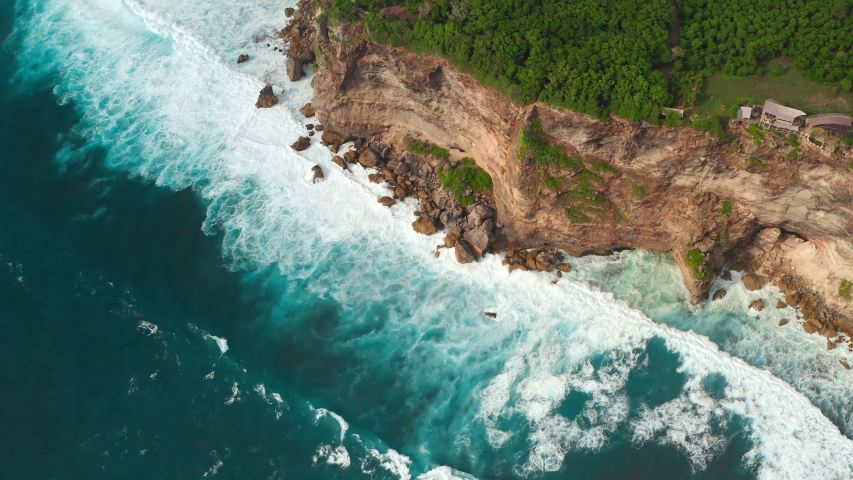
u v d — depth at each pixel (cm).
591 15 4981
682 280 5109
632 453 4384
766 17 4950
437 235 5397
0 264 5031
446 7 5084
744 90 4650
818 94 4584
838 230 4534
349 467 4316
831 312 4862
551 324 4947
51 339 4700
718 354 4766
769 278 5059
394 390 4675
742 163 4478
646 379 4700
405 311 5053
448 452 4409
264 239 5397
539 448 4416
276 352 4816
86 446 4253
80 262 5131
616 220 5009
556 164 4781
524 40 4856
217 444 4334
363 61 5272
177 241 5338
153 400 4494
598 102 4534
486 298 5097
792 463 4309
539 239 5269
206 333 4859
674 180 4734
